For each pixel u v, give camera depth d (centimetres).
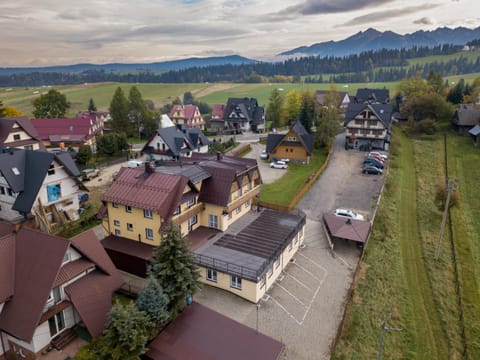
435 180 6694
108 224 3869
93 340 2417
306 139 8050
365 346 2836
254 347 2450
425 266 4100
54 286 2431
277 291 3409
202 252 3516
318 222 4944
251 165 4512
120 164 7469
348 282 3616
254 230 4006
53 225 4356
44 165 4241
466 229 4966
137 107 10519
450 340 3020
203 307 2833
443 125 9981
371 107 8394
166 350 2378
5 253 2561
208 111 17812
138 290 3131
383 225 4872
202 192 3978
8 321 2361
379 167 7162
